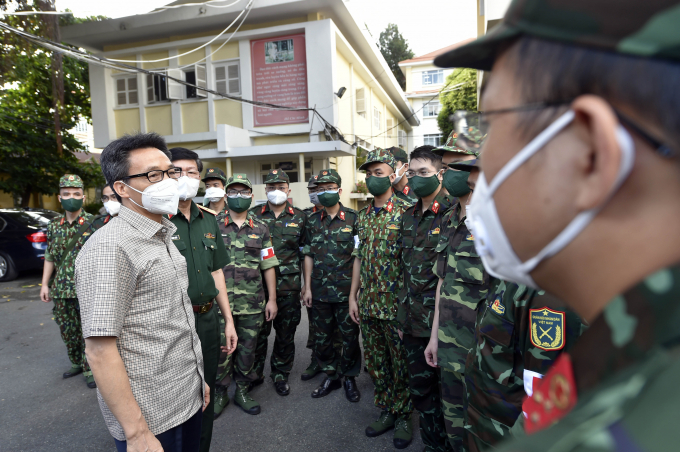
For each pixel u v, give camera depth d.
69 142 12.25
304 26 9.62
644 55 0.27
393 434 2.73
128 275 1.39
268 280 3.40
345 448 2.57
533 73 0.34
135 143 1.56
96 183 13.33
